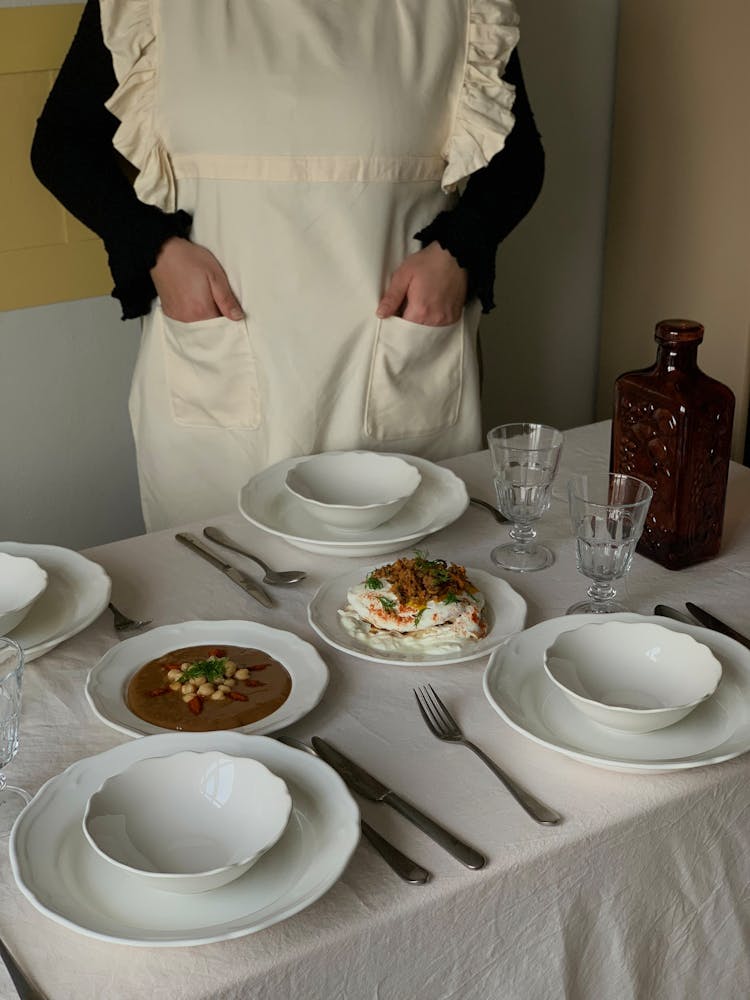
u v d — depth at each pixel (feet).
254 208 5.79
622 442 4.72
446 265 5.98
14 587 4.27
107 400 7.60
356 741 3.59
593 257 9.36
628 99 8.75
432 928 3.00
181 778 3.13
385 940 2.93
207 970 2.76
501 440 4.69
